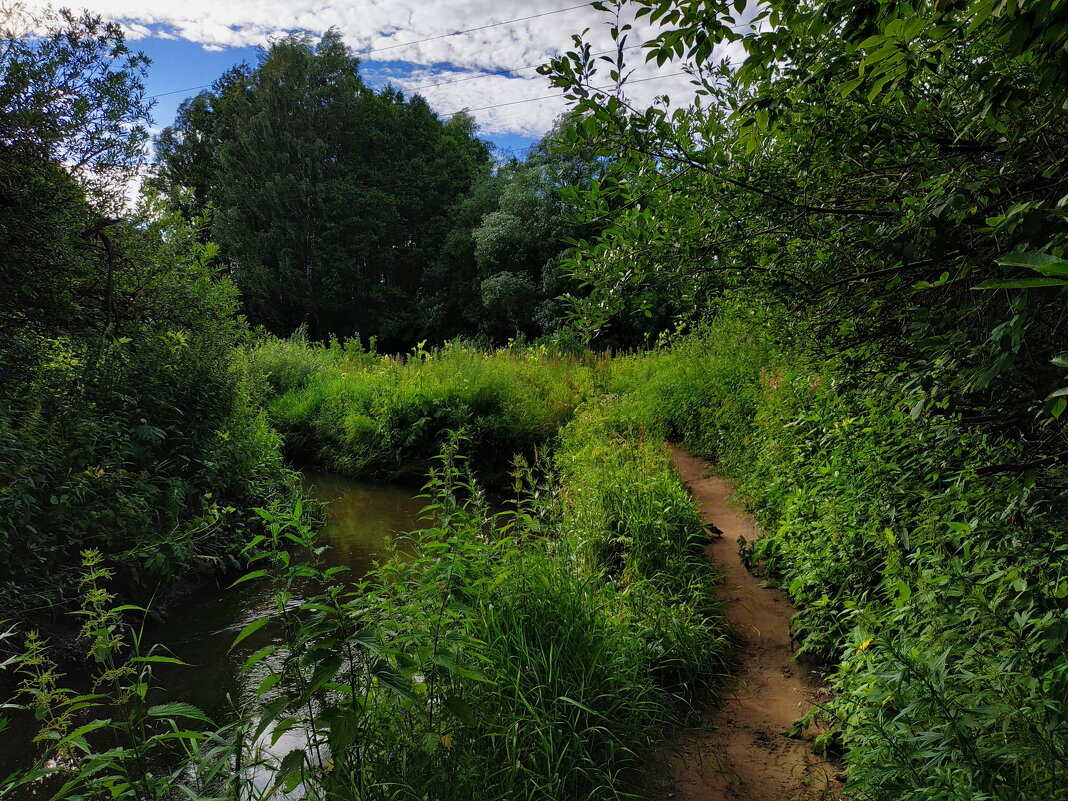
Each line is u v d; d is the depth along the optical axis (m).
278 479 8.54
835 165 2.52
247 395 8.44
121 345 6.47
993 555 2.37
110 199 6.53
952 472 2.82
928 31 1.63
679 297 3.29
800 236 2.66
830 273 2.73
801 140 2.46
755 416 7.44
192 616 5.49
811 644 3.69
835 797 2.69
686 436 10.03
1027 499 2.27
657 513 5.50
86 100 5.90
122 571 5.38
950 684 2.14
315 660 2.25
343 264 34.53
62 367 5.77
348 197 35.41
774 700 3.50
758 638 4.16
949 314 1.95
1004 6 1.28
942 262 1.97
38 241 5.44
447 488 3.78
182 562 5.71
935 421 2.45
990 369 1.49
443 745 2.63
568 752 2.93
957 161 2.11
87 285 6.43
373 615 2.57
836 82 2.29
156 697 4.23
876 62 1.70
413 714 2.74
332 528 8.02
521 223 31.20
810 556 3.95
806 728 3.22
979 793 1.86
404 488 10.28
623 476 6.20
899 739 2.23
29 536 4.83
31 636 2.45
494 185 36.12
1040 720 1.86
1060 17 1.23
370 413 11.55
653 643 3.78
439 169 39.38
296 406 12.39
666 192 2.63
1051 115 1.62
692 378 10.35
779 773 2.92
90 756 2.21
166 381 6.89
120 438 5.88
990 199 1.91
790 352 4.38
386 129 38.81
